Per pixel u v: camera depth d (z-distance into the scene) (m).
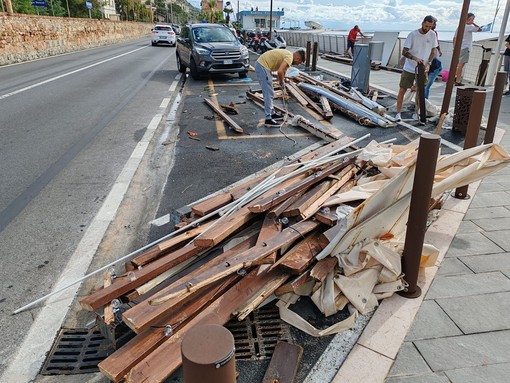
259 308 2.78
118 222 4.12
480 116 3.88
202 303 2.55
